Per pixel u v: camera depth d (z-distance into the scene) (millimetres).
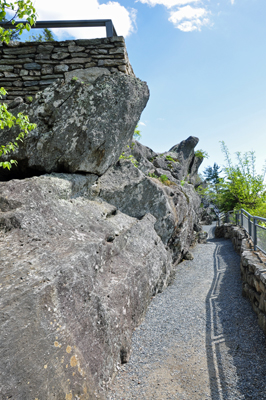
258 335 3793
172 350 3715
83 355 2641
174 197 7973
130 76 5227
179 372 3238
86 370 2582
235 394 2779
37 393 2061
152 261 5355
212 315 4648
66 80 5441
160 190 6359
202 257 9406
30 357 2141
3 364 1978
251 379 2963
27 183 3709
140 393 2920
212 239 14859
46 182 3998
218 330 4125
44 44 5496
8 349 2045
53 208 3730
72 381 2379
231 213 14297
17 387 1974
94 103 4871
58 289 2637
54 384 2211
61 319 2535
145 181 6156
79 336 2686
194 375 3154
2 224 3074
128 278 4145
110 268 4070
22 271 2578
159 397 2846
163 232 6742
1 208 3275
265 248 5188
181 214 8148
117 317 3467
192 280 6773
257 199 14938
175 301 5395
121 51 5512
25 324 2221
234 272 6973
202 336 3998
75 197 4652
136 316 4367
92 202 4926
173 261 7980
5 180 5207
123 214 5570
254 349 3498
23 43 5449
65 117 4832
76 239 3465
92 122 4848
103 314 3098
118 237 4535
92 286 3145
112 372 3125
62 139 4793
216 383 2982
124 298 3867
